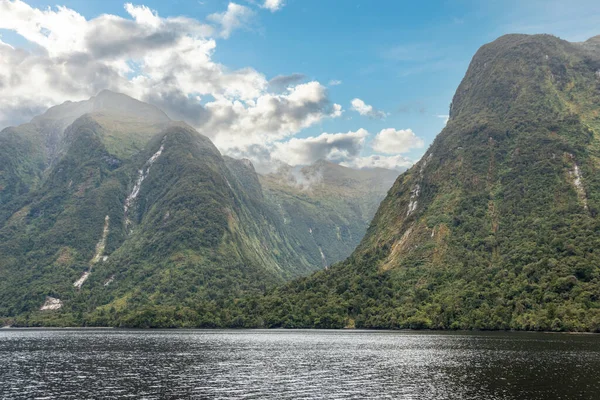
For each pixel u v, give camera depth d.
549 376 107.44
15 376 113.06
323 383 102.31
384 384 100.81
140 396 90.69
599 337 197.88
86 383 103.69
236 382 103.94
